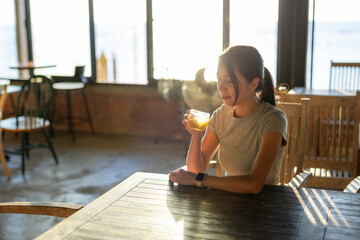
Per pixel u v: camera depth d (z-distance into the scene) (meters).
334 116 2.65
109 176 3.72
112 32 5.39
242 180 1.38
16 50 5.99
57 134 5.42
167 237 1.07
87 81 5.33
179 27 4.84
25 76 5.94
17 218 2.81
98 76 5.45
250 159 1.55
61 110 5.59
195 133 1.60
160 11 4.90
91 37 5.32
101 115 5.43
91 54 5.36
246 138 1.54
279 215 1.21
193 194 1.38
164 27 4.91
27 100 5.60
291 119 2.08
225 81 1.45
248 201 1.31
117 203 1.30
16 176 3.75
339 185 2.43
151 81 5.09
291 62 4.46
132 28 5.48
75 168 3.97
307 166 2.76
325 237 1.08
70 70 6.06
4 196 3.23
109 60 5.42
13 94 5.65
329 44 11.94
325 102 2.51
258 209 1.25
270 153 1.40
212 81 4.34
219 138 1.65
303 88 3.89
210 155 1.67
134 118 5.29
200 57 4.80
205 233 1.10
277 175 1.58
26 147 3.96
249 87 1.46
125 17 5.19
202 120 1.50
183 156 4.38
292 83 4.48
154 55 5.03
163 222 1.16
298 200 1.32
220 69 1.45
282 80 4.50
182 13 4.81
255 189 1.36
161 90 5.00
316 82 8.06
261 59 1.46
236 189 1.38
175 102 4.95
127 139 5.12
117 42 5.48
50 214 1.49
